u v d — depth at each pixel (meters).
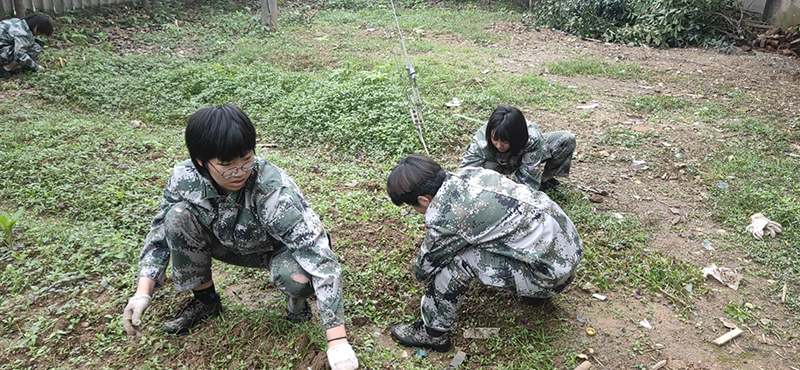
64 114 6.07
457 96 6.89
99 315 3.00
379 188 4.68
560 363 2.88
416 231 3.99
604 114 6.65
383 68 7.70
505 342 3.01
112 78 7.11
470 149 4.09
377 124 5.72
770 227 4.07
